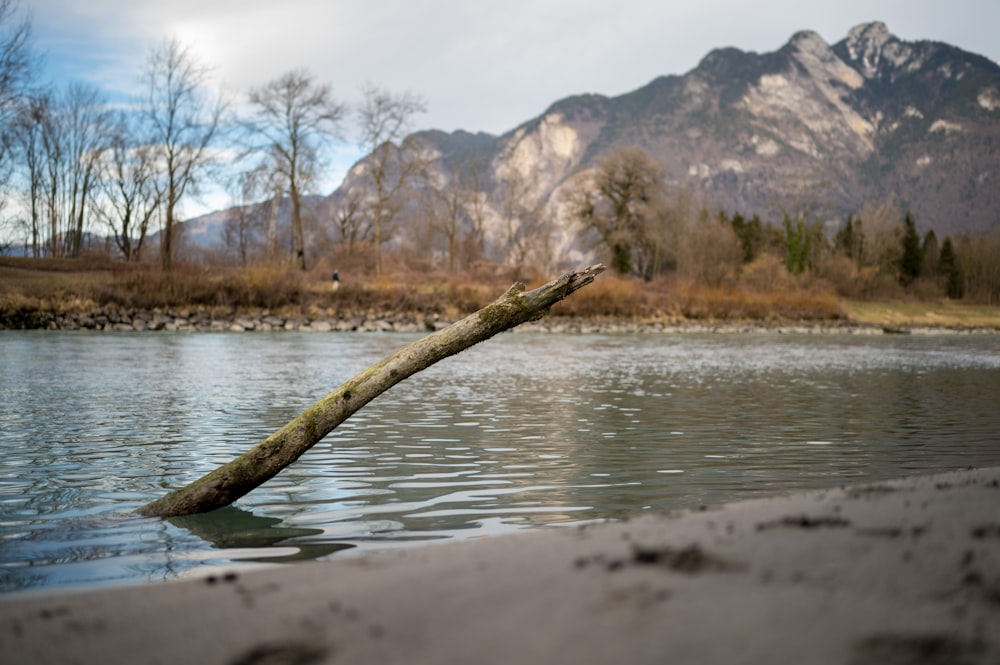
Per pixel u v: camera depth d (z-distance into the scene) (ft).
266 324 139.74
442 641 6.19
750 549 8.19
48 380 53.36
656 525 9.60
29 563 15.11
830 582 7.11
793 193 336.70
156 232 224.94
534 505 20.40
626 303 180.75
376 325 147.74
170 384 51.57
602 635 6.11
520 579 7.57
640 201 281.54
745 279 240.12
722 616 6.37
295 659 6.07
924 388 56.08
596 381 57.72
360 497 21.24
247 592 7.78
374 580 7.91
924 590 6.85
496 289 176.24
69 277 147.23
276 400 43.42
